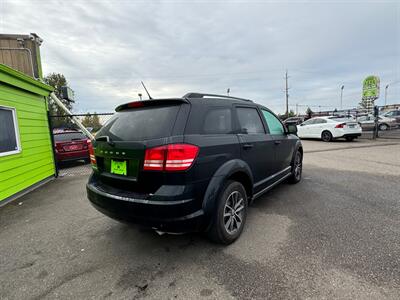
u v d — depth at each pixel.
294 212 3.54
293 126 4.49
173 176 2.12
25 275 2.32
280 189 4.67
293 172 4.75
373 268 2.19
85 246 2.83
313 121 14.27
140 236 3.02
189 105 2.43
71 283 2.18
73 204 4.40
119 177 2.42
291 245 2.63
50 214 3.93
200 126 2.41
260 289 2.00
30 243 2.95
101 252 2.68
